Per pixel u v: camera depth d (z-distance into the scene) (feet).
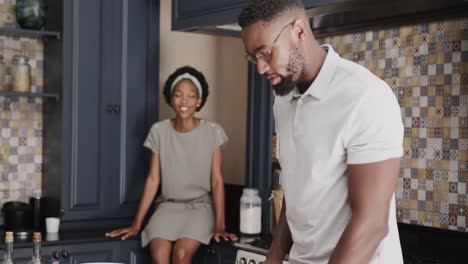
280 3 5.46
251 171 11.33
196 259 11.30
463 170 8.66
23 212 11.41
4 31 11.14
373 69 9.87
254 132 11.25
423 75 9.17
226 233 10.93
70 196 11.62
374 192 5.16
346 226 5.27
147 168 12.39
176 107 11.35
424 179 9.19
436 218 9.03
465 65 8.62
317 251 5.95
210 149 11.46
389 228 5.67
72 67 11.60
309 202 5.83
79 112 11.69
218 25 10.68
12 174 12.08
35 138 12.30
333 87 5.58
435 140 9.03
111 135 12.01
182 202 11.50
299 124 5.84
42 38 12.17
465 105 8.63
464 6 8.48
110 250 11.17
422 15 9.03
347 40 10.26
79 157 11.71
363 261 5.15
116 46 12.03
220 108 13.76
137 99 12.27
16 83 11.51
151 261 11.58
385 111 5.27
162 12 13.24
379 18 9.61
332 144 5.52
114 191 12.07
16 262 10.34
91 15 11.78
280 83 5.62
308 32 5.67
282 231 6.70
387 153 5.18
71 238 10.84
